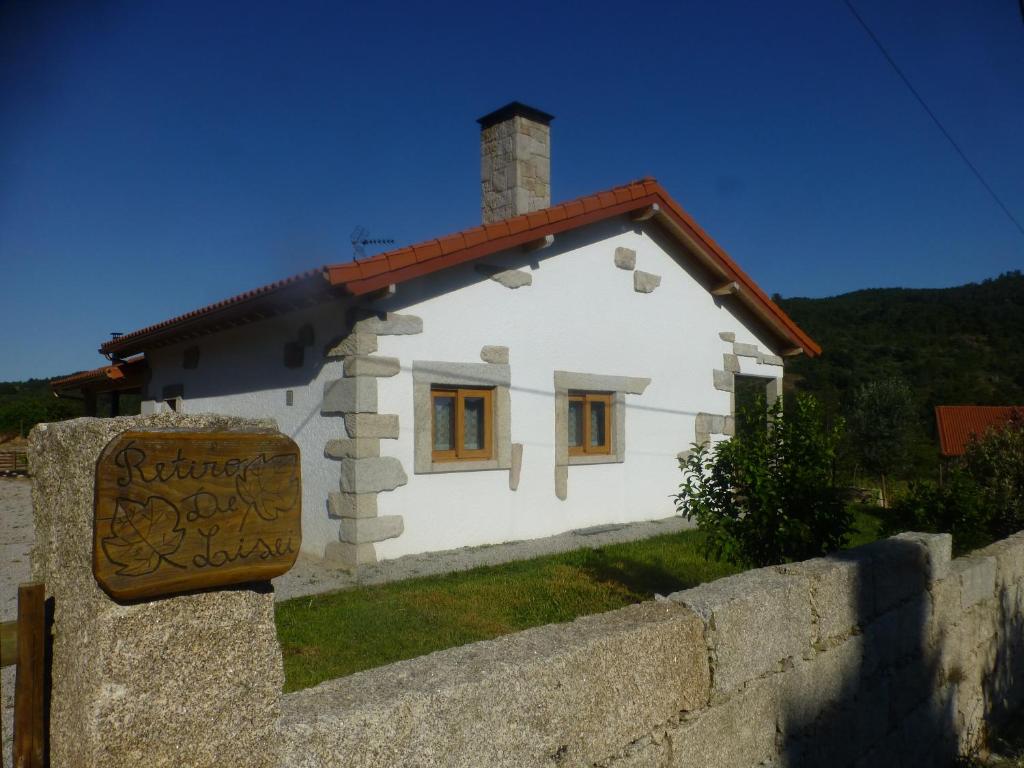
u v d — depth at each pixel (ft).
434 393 26.71
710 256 35.19
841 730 11.14
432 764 5.99
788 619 10.19
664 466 34.32
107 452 4.39
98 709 4.38
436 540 25.81
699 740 8.61
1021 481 24.59
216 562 4.76
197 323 29.32
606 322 32.01
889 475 57.93
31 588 5.07
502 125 34.42
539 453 29.27
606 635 7.79
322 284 22.67
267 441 5.08
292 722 5.34
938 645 14.21
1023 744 16.52
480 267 27.43
